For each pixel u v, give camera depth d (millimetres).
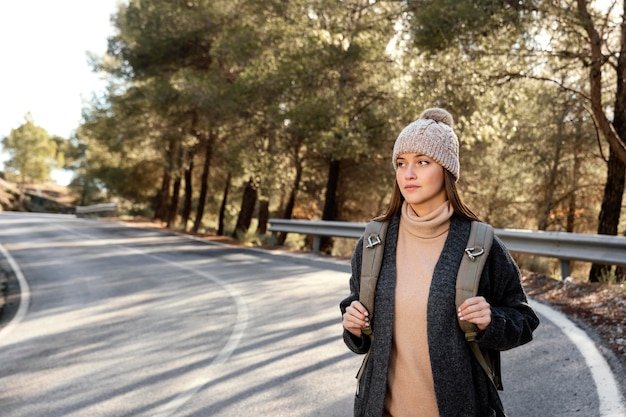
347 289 9859
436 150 2020
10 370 5945
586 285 8719
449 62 13297
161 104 26672
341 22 16906
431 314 1950
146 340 6934
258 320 7723
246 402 4758
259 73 20938
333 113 18938
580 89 16000
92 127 37938
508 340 1906
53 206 85625
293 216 36250
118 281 11578
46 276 12477
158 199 49094
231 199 43156
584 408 4062
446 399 1924
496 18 11617
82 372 5785
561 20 11758
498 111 13875
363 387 2082
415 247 2055
